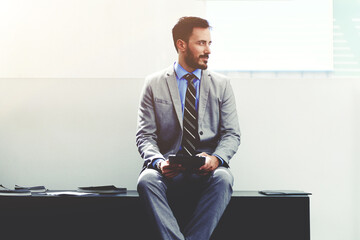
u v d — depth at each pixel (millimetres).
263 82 2881
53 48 2945
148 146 2328
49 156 2887
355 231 2812
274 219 2303
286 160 2852
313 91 2871
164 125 2412
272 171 2848
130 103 2893
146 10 2938
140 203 2320
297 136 2857
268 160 2854
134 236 2312
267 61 3025
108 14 2947
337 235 2812
